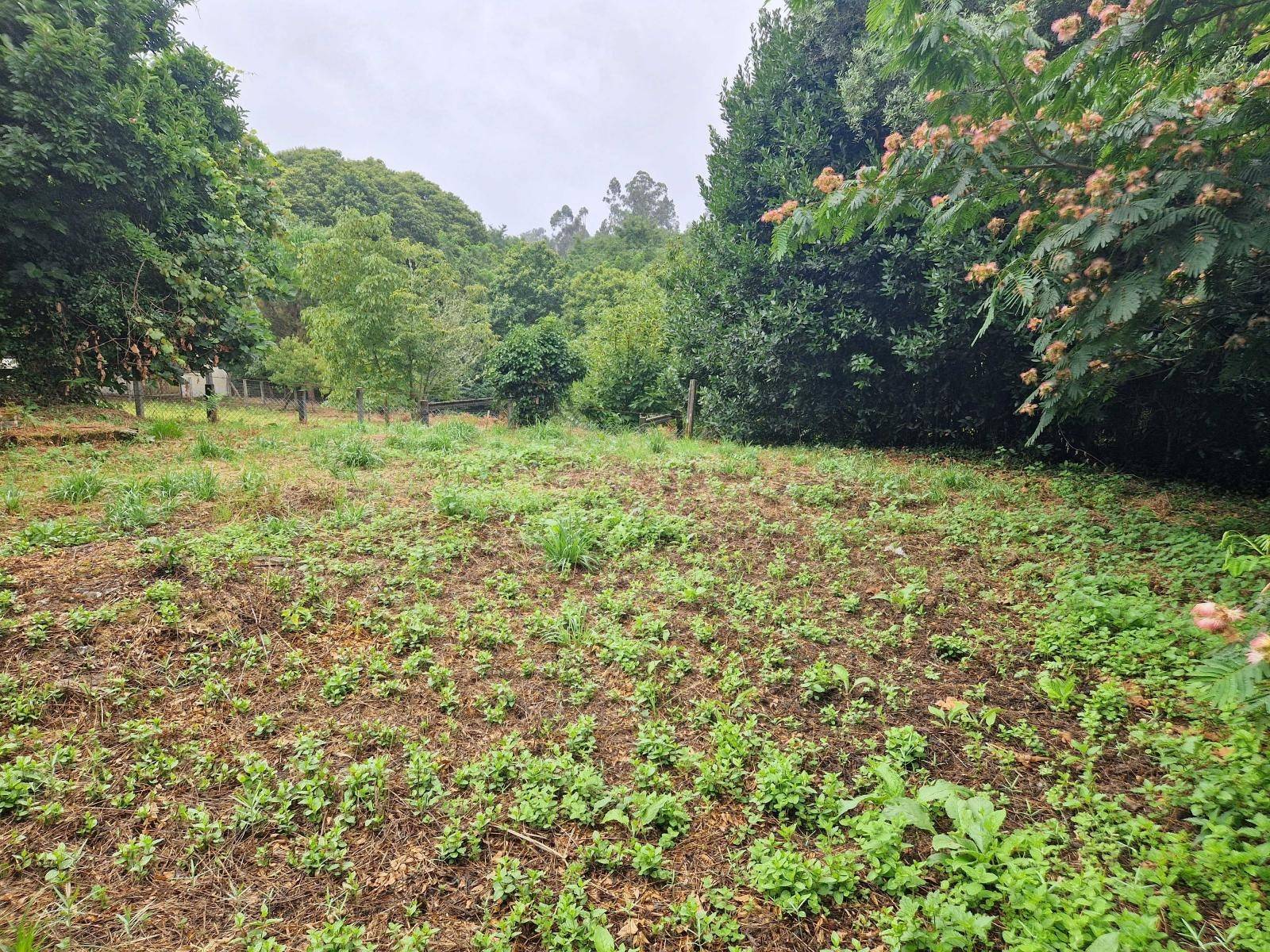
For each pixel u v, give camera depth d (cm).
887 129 910
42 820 219
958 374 887
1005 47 400
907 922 188
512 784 253
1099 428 816
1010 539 504
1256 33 405
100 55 685
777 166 961
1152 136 378
